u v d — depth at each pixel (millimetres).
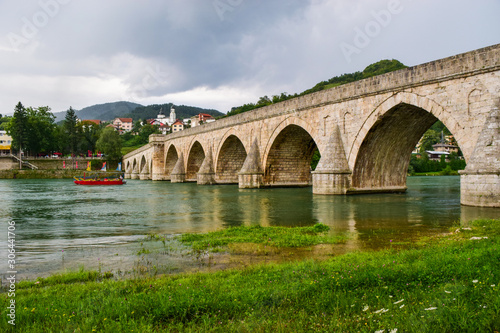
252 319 6141
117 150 136250
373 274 7996
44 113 130375
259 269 9789
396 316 5734
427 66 26031
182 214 25016
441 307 5762
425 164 108000
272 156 47531
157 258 12258
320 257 11711
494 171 20484
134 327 5902
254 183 47500
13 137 119625
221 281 8570
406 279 7699
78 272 10375
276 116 44719
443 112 24938
